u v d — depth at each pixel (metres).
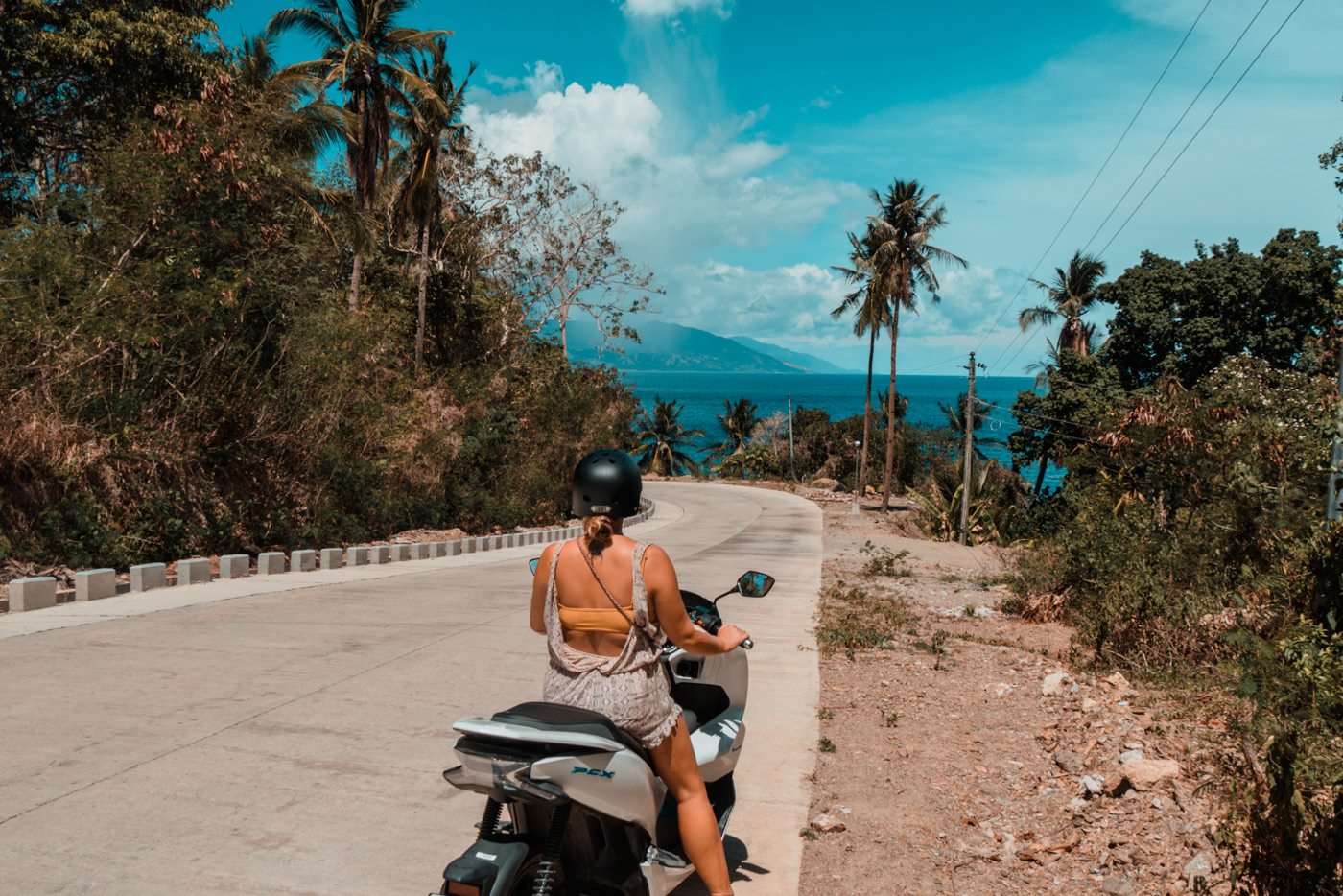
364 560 16.42
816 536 28.89
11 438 11.70
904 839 4.14
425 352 34.41
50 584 9.55
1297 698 5.64
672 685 3.41
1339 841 2.86
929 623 11.03
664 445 86.94
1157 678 7.49
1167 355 35.97
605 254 42.84
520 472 30.23
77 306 12.73
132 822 3.99
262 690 6.27
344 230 25.27
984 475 39.12
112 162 14.02
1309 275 32.84
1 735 5.11
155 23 17.39
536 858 2.42
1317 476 9.14
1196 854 3.79
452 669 7.08
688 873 2.83
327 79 23.84
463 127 31.73
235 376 15.42
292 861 3.65
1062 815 4.43
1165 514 11.93
